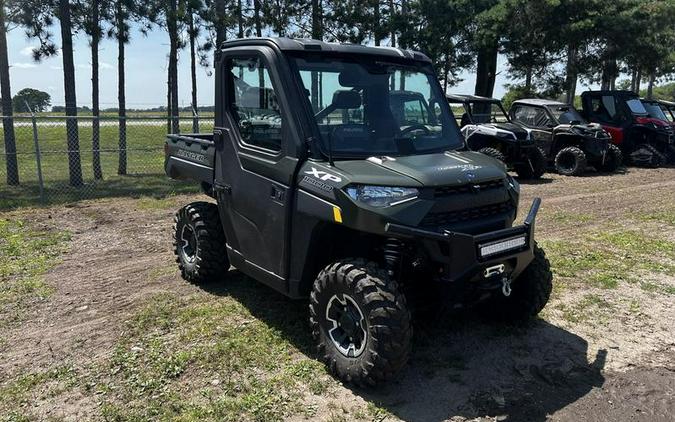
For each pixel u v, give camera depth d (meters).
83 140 23.12
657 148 15.93
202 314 4.75
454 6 20.88
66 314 4.84
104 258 6.53
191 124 18.52
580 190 11.73
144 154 21.06
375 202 3.35
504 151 13.01
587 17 20.67
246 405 3.39
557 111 14.91
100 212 9.15
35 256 6.58
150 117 11.82
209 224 5.26
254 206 4.25
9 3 14.09
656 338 4.41
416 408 3.40
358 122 3.99
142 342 4.25
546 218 8.71
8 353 4.13
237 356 4.00
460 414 3.35
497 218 3.78
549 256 6.47
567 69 22.67
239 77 4.41
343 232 3.78
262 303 4.98
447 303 3.53
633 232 7.71
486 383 3.71
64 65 14.82
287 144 3.87
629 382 3.74
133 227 8.09
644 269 6.07
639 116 16.11
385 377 3.38
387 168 3.59
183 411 3.35
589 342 4.32
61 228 8.01
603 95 16.59
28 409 3.41
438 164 3.70
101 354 4.09
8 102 14.09
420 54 4.58
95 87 15.80
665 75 33.78
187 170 5.40
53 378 3.76
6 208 9.50
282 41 4.00
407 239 3.46
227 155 4.59
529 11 20.89
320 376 3.72
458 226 3.56
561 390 3.64
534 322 4.62
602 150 14.20
